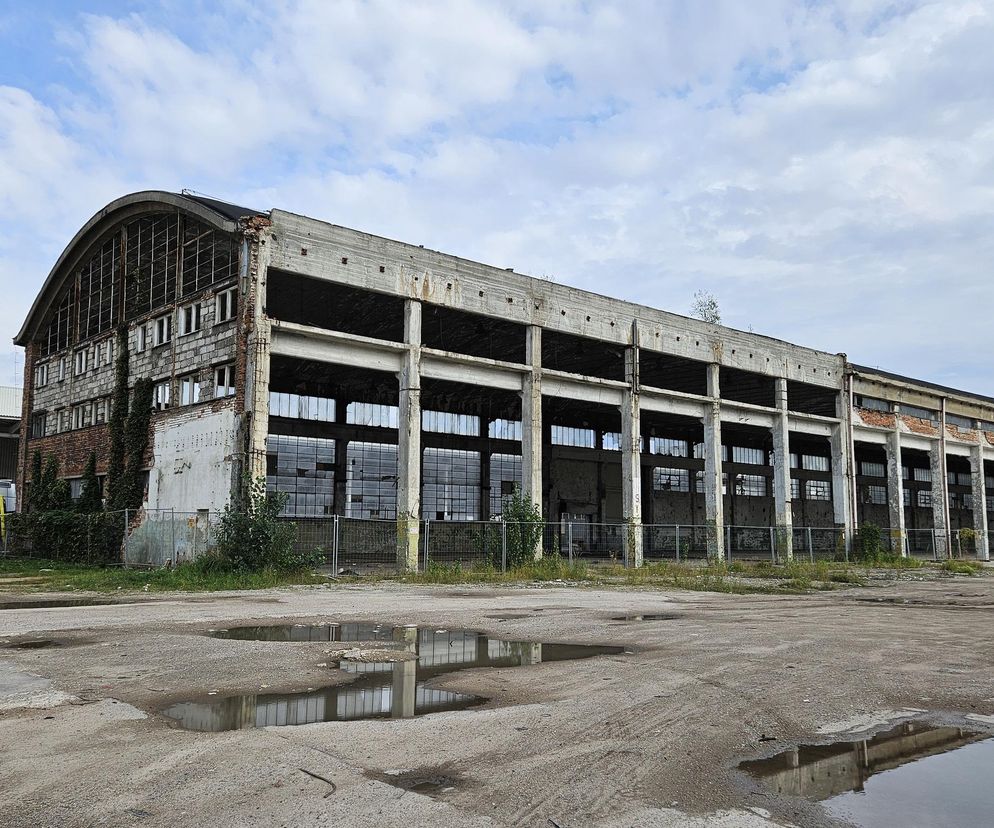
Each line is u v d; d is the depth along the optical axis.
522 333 36.53
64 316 40.69
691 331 37.19
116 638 11.55
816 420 43.12
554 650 10.97
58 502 37.50
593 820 4.62
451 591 20.88
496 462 44.03
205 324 28.45
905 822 4.69
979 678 9.11
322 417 37.53
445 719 6.92
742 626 13.93
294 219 25.48
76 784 5.10
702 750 6.11
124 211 34.12
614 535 48.03
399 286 27.47
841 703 7.77
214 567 23.03
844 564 39.34
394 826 4.45
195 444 27.69
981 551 51.34
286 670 9.09
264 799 4.84
